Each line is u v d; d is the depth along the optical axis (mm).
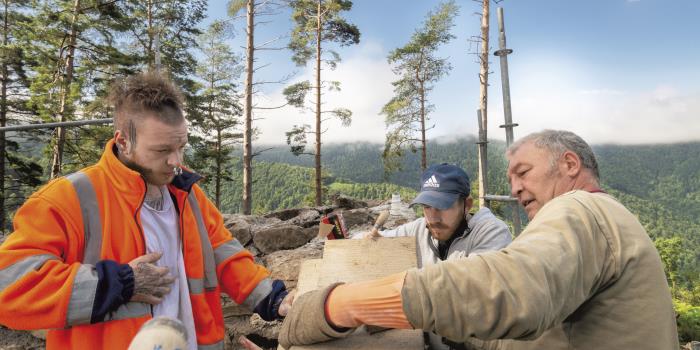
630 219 967
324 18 22266
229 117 26984
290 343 989
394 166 26234
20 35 21766
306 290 1198
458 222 1884
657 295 917
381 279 851
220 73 27297
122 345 1242
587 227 899
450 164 1892
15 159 21109
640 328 906
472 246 1839
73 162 18594
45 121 17219
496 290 723
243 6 18047
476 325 731
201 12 24219
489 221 1879
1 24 23641
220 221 1728
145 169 1364
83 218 1292
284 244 3412
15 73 22781
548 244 808
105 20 19656
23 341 2619
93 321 1188
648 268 920
